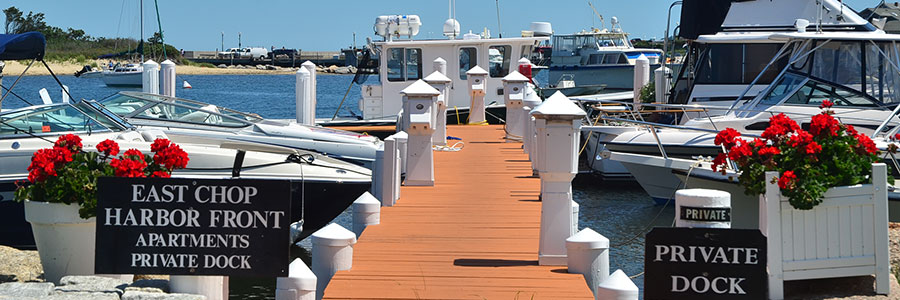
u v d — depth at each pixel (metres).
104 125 11.88
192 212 5.86
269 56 123.81
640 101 20.86
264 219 5.85
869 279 7.43
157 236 5.87
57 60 85.31
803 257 6.98
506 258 7.64
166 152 7.26
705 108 14.66
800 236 6.96
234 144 11.50
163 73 18.08
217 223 5.86
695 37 16.23
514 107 16.62
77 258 7.14
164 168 7.32
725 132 7.60
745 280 5.86
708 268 5.88
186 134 13.12
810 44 14.98
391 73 20.08
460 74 20.16
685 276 5.89
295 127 13.87
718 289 5.88
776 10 16.94
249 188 5.85
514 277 6.96
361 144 13.65
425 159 11.74
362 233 8.75
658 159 12.27
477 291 6.55
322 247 7.12
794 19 16.78
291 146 13.39
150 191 5.87
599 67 34.22
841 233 7.03
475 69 19.14
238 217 5.86
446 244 8.23
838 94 14.56
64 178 6.94
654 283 5.90
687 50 18.09
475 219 9.48
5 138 11.13
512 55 20.20
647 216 15.20
